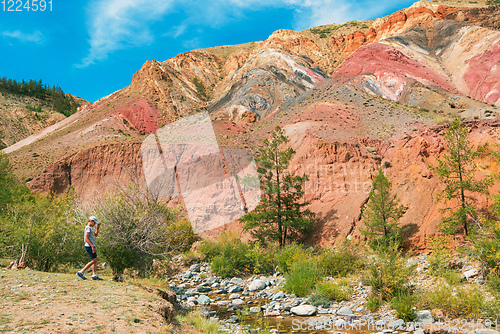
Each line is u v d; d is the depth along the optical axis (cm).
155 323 558
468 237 1206
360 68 7288
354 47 11644
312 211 2298
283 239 2116
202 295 1205
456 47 7906
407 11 11206
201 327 755
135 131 7188
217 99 9756
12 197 1900
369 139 2766
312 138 2975
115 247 1193
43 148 5838
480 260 1102
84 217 1299
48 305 553
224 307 1117
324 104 4294
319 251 1853
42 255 1280
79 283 771
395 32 10625
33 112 11969
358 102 4397
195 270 1762
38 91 14800
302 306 1035
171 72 10231
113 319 523
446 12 10262
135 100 8381
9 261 1247
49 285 707
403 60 7638
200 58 13200
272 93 7644
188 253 1927
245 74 9138
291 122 3869
